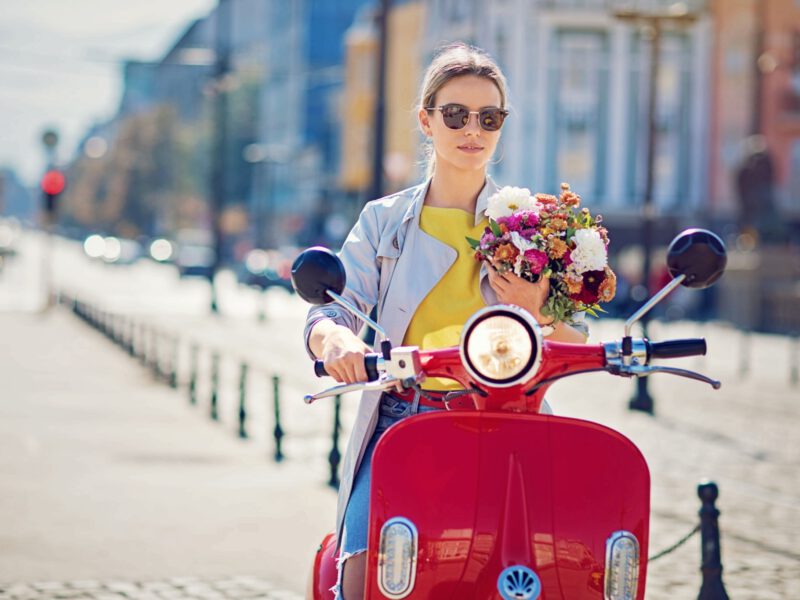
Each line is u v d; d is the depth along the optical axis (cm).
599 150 5909
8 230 11469
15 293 5156
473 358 371
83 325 3528
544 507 386
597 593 386
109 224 13100
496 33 5912
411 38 6838
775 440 1603
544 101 5866
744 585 829
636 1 2144
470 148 443
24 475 1188
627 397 2147
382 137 2386
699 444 1546
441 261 437
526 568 378
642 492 393
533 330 366
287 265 6544
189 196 10556
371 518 388
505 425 392
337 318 438
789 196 5856
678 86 5962
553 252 413
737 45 5916
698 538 979
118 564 850
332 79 9988
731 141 5938
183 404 1819
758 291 4266
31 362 2406
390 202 454
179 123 11712
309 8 10219
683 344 397
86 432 1494
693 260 416
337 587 412
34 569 830
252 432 1539
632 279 4903
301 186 9931
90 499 1080
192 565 852
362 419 433
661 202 5972
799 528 1031
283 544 924
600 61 5884
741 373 2633
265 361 2597
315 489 1159
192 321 3903
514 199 421
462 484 387
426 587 384
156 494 1112
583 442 392
